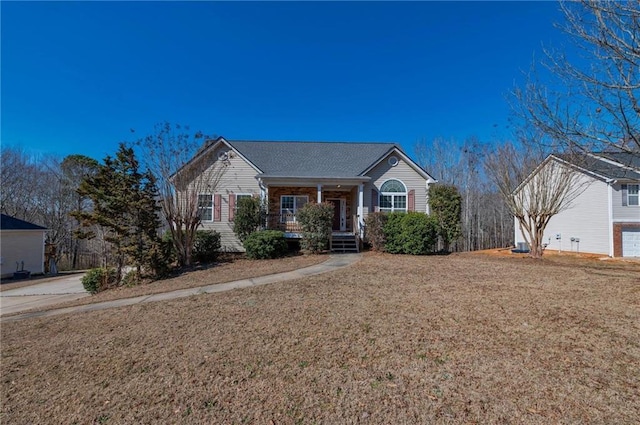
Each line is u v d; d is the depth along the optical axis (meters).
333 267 10.98
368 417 2.69
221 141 16.38
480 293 6.78
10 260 19.00
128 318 6.27
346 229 18.78
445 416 2.65
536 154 12.64
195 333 5.03
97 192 10.38
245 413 2.84
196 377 3.57
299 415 2.77
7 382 3.76
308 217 14.50
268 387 3.27
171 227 12.78
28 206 28.64
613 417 2.57
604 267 10.98
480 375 3.31
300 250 15.24
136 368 3.90
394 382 3.25
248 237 14.19
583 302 5.96
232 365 3.81
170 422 2.77
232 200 16.47
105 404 3.14
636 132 5.21
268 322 5.34
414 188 17.44
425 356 3.81
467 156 30.06
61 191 28.69
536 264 11.48
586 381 3.14
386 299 6.46
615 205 16.22
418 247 14.15
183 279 10.37
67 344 4.96
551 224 18.97
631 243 16.08
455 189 16.94
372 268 10.50
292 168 17.16
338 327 4.93
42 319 6.91
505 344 4.08
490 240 30.88
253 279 9.61
